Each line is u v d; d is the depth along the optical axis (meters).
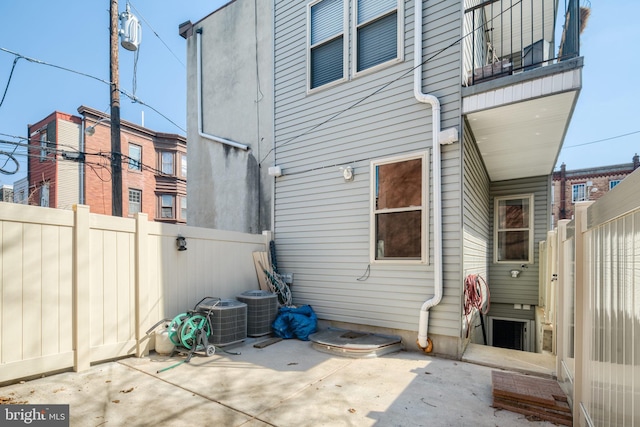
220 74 7.45
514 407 2.71
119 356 3.93
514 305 7.11
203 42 7.88
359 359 4.04
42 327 3.30
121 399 2.87
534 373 3.59
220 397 2.93
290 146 6.06
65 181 14.20
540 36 7.25
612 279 1.78
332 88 5.52
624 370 1.58
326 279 5.41
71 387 3.11
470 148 4.83
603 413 1.90
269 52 6.54
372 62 5.16
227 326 4.38
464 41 4.37
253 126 6.71
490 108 4.02
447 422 2.53
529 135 4.91
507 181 7.37
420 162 4.61
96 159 14.62
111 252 3.91
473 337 5.20
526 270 7.00
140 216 4.20
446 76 4.40
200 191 7.66
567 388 2.79
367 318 4.91
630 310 1.51
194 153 7.88
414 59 4.61
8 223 3.12
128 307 4.04
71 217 3.57
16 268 3.15
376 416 2.60
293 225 5.91
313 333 4.98
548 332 4.75
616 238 1.72
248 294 5.11
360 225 5.07
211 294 5.02
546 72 3.64
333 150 5.45
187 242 4.74
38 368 3.25
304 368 3.71
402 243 4.70
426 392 3.07
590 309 2.23
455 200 4.27
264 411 2.67
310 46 5.89
